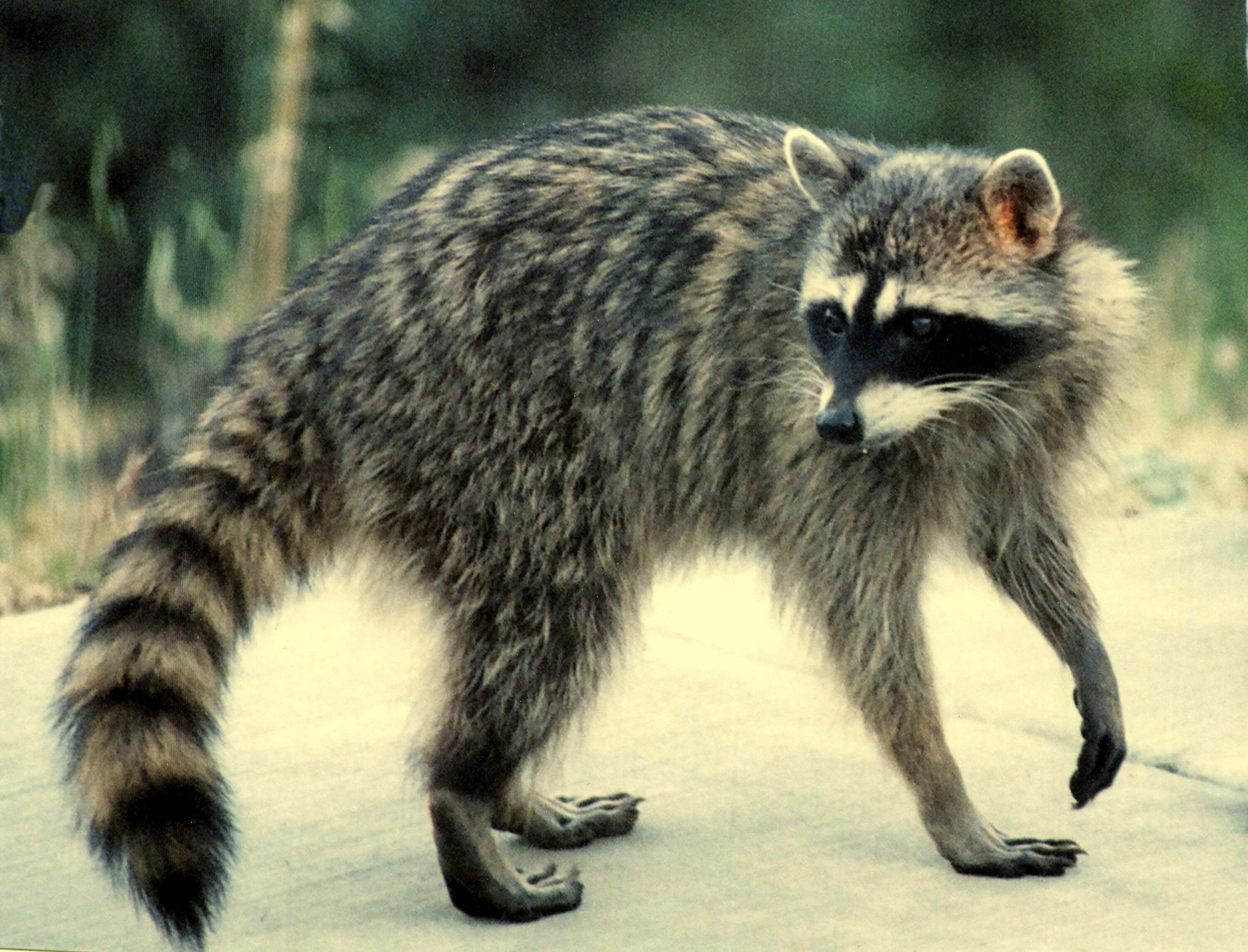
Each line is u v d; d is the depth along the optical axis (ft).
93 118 49.19
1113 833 19.47
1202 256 45.70
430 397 19.24
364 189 48.75
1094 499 23.25
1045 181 18.97
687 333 19.94
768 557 20.59
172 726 17.84
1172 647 24.86
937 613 27.25
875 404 18.61
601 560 19.61
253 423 19.54
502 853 18.79
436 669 19.25
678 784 21.29
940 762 18.94
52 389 34.04
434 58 54.19
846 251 19.10
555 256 19.61
